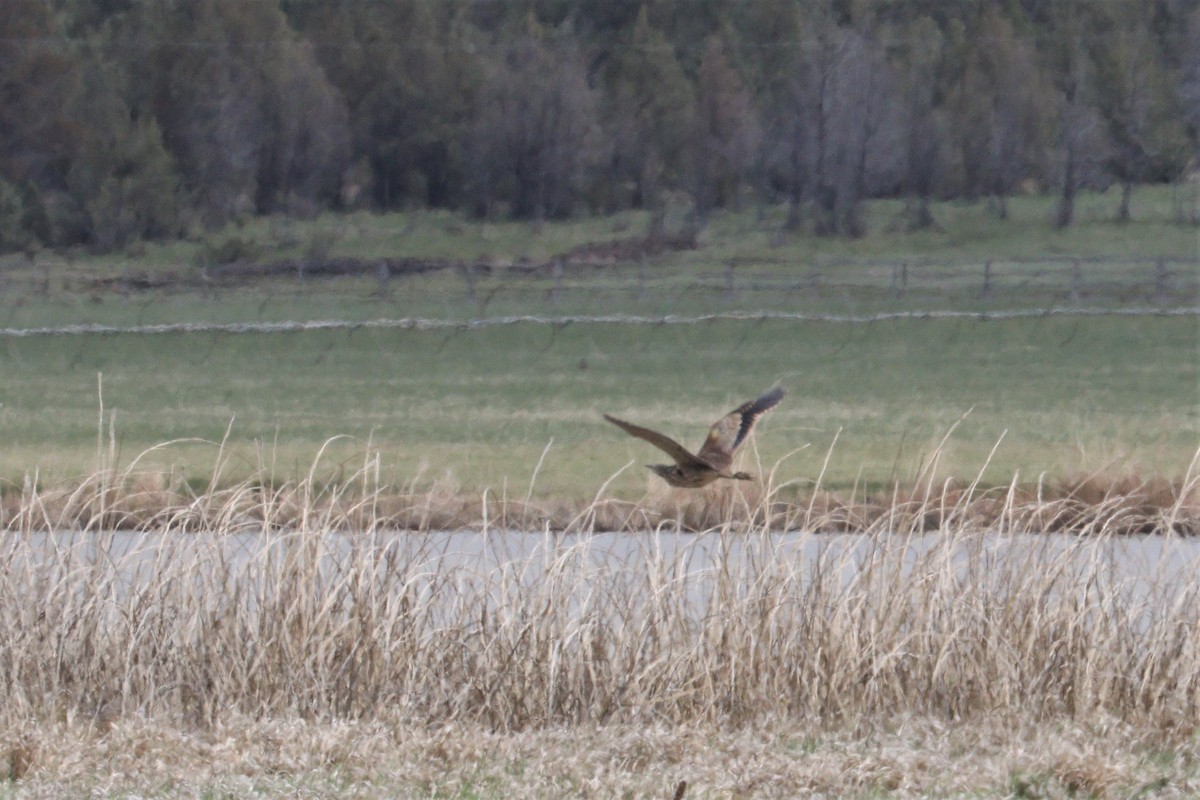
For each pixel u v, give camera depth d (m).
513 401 112.19
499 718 32.56
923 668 34.06
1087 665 33.38
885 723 32.12
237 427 96.62
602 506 52.88
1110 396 111.50
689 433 92.94
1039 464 73.25
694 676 33.12
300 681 32.88
